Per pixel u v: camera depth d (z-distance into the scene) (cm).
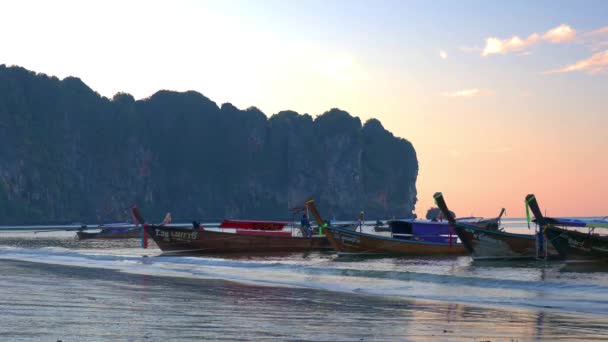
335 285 2075
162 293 1767
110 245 6056
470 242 3431
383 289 1952
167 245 4331
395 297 1753
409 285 2048
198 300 1614
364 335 1116
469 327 1224
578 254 3177
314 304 1577
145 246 4375
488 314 1416
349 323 1256
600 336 1134
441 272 2731
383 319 1320
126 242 6862
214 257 3953
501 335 1138
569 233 3156
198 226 4597
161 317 1270
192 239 4275
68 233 12756
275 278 2338
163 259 3303
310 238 4478
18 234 12031
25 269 2631
